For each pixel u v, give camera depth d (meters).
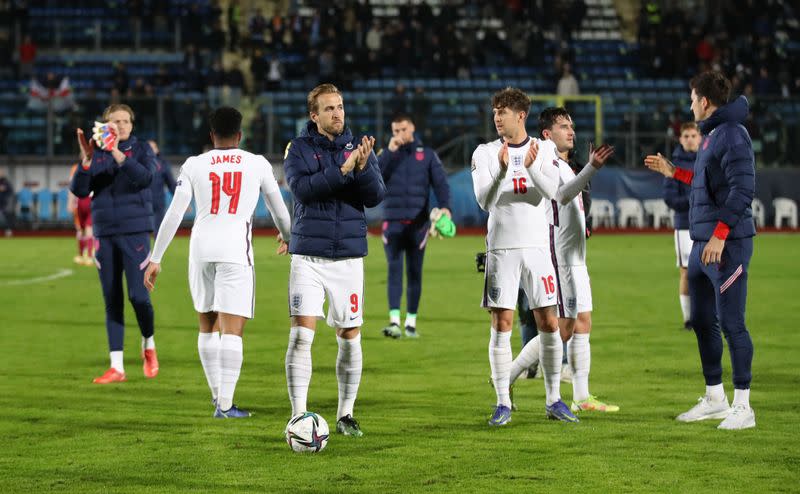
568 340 17.20
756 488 12.52
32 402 18.00
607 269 43.16
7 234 65.38
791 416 16.66
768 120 70.31
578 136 72.00
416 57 78.50
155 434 15.54
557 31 82.81
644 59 80.56
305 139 15.07
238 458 14.06
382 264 45.22
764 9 84.19
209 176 16.55
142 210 20.14
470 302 32.84
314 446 14.30
